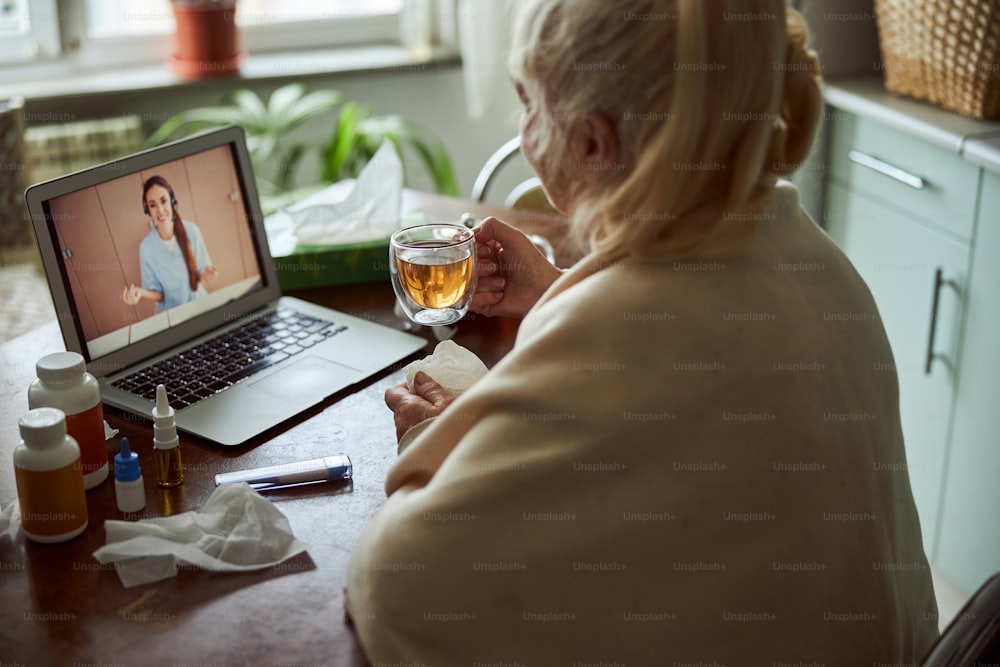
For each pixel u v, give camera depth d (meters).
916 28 2.15
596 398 0.83
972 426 2.10
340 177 2.82
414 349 1.38
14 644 0.89
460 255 1.28
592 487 0.83
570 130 0.87
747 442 0.85
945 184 2.07
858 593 0.93
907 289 2.24
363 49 3.06
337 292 1.57
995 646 0.88
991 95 2.04
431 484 0.86
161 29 2.90
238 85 2.83
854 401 0.94
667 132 0.80
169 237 1.35
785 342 0.87
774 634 0.88
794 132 0.90
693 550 0.85
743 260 0.88
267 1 2.99
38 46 2.76
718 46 0.79
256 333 1.42
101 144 2.69
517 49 0.88
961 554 2.20
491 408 0.85
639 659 0.86
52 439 0.98
